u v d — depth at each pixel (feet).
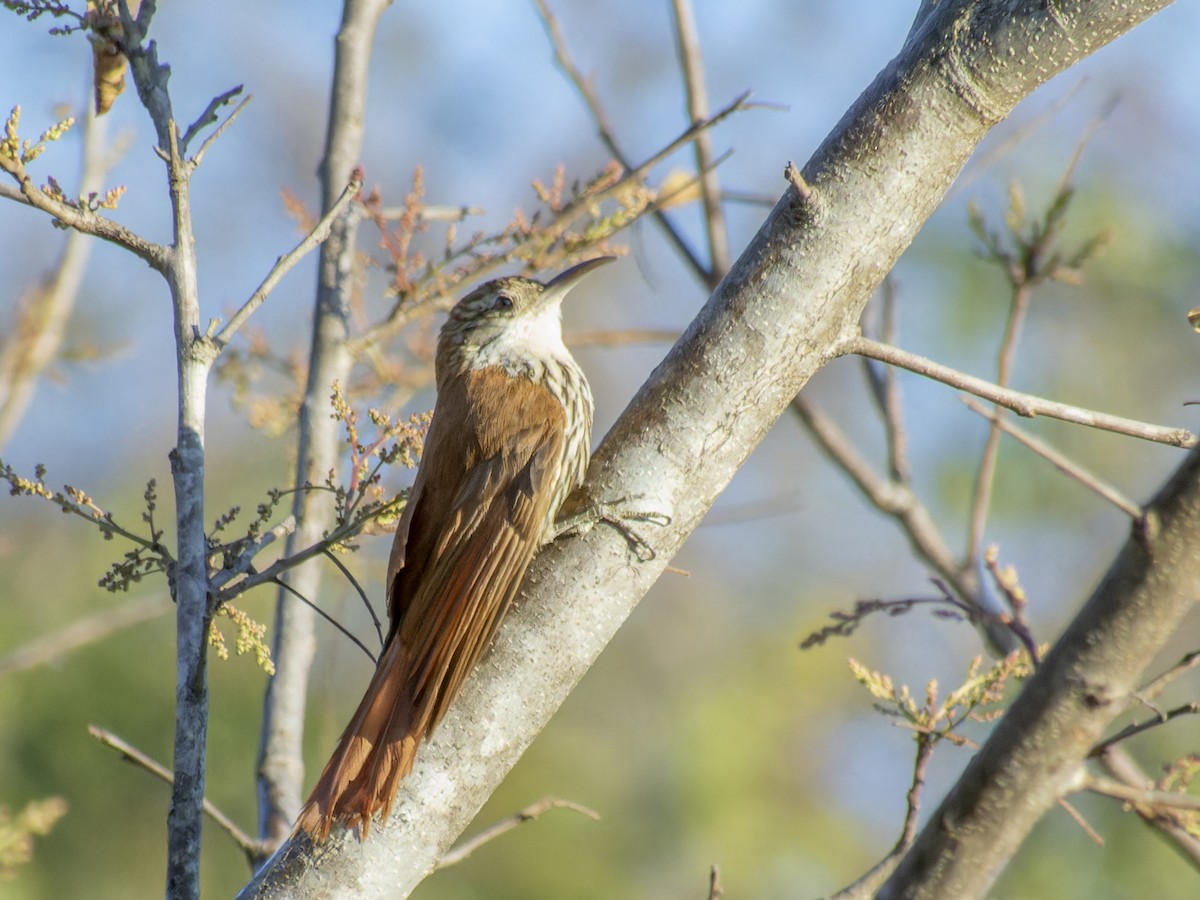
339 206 20.15
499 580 20.07
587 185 32.09
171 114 20.07
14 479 19.26
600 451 20.38
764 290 19.76
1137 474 52.29
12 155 18.53
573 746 54.13
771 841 53.01
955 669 57.52
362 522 20.03
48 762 45.29
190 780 18.07
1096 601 18.98
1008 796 19.08
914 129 19.61
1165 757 43.04
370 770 19.01
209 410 54.13
